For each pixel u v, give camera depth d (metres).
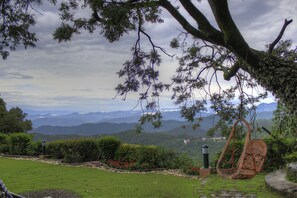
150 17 6.91
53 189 8.91
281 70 5.71
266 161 10.64
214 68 8.05
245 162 6.47
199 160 12.12
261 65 5.76
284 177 8.68
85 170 12.52
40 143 16.88
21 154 17.48
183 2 5.59
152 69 7.67
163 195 8.20
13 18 6.30
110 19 5.96
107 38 6.66
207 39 6.08
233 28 5.31
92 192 8.54
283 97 5.83
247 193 7.98
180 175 11.22
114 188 9.03
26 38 6.48
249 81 8.09
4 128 29.75
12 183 9.83
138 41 7.52
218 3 5.05
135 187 9.16
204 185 9.01
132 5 5.99
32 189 8.95
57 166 13.59
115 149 13.69
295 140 9.76
